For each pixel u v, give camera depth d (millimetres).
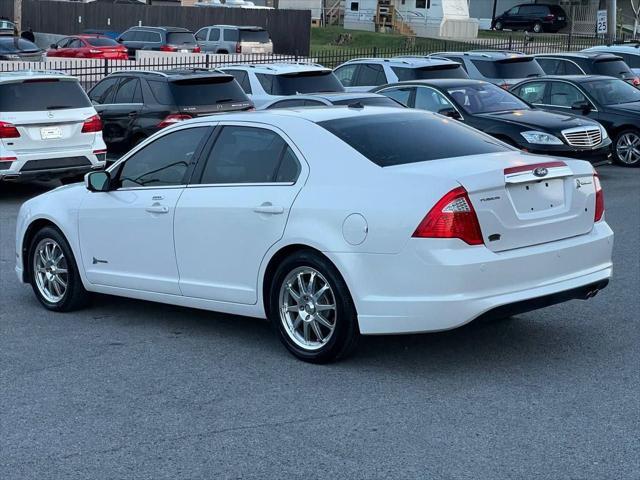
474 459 4891
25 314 8117
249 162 6801
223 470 4844
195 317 7895
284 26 44531
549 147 14891
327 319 6336
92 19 49938
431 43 46031
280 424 5445
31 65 30531
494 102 16141
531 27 55844
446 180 5863
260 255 6559
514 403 5684
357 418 5500
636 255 10102
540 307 6148
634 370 6285
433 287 5797
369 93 15156
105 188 7594
